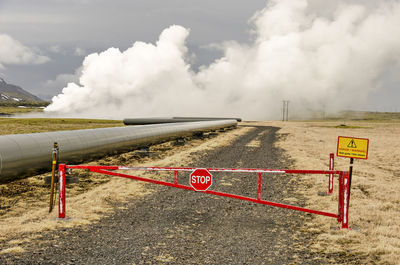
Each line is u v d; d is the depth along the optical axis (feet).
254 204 35.27
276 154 81.76
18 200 35.37
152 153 77.05
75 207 32.04
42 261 19.63
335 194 40.04
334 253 22.04
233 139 124.98
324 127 250.78
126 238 24.27
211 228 27.32
